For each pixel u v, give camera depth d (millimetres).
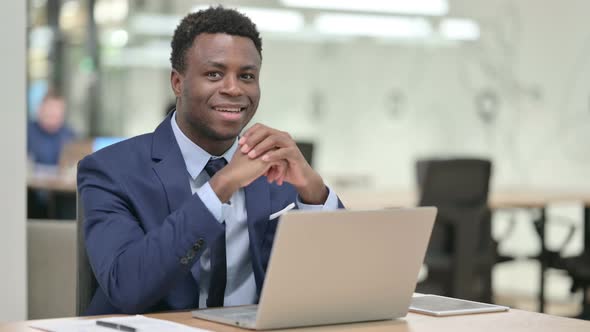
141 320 1896
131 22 10617
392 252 1956
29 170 8016
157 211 2252
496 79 9078
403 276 1998
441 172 5617
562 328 1935
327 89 9781
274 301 1832
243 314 1969
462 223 5676
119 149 2326
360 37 9766
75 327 1841
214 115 2277
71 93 10875
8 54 2988
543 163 8648
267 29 9672
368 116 9766
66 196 7414
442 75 9484
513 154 8922
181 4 10234
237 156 2133
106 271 2092
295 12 9719
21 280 2965
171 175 2285
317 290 1877
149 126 10586
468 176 5715
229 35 2283
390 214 1920
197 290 2225
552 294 8469
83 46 10867
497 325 1965
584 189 7980
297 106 9734
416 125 9609
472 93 9258
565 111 8461
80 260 2330
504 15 9039
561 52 8516
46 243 3004
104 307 2236
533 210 7719
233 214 2348
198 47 2277
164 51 10430
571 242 8242
